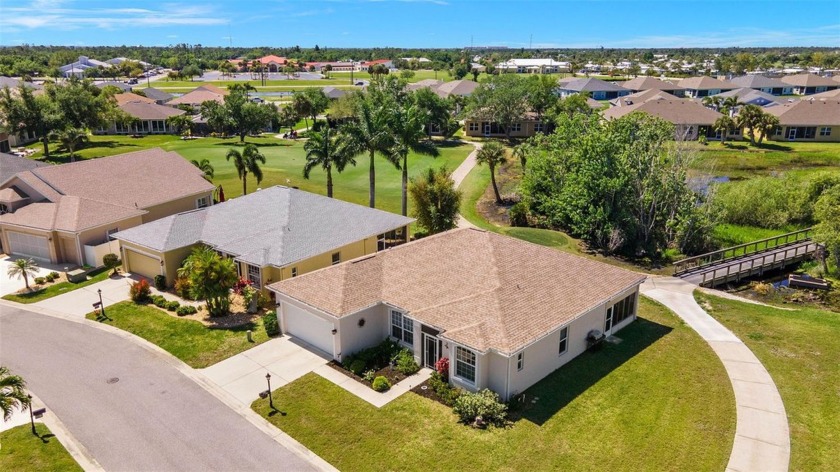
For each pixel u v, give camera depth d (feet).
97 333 92.58
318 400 73.72
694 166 177.78
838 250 122.01
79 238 122.93
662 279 121.08
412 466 61.72
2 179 153.38
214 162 226.58
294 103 341.62
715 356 85.97
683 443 65.46
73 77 313.12
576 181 149.07
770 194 164.76
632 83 458.09
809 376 79.87
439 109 304.91
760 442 65.57
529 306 80.48
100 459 62.80
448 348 75.92
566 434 67.00
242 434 67.00
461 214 171.42
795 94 455.63
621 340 91.61
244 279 107.65
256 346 88.07
